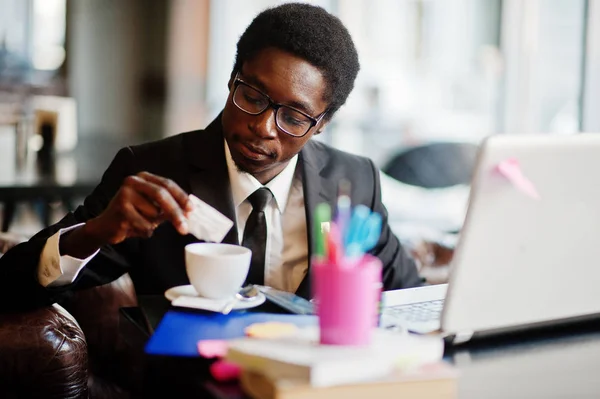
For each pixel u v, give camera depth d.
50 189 2.62
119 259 1.40
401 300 1.25
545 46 4.45
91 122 5.04
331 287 0.87
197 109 5.22
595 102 4.11
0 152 3.42
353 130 5.04
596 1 4.03
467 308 1.02
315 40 1.32
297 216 1.48
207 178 1.42
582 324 1.20
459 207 4.71
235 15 5.07
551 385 0.94
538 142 0.98
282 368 0.80
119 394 1.59
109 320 1.62
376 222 0.93
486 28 4.79
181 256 1.41
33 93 4.93
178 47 5.17
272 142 1.33
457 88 4.95
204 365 0.94
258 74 1.32
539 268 1.05
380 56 5.06
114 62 5.10
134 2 5.07
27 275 1.25
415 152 3.24
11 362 1.28
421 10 4.99
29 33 4.90
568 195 1.02
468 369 0.98
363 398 0.81
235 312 1.13
